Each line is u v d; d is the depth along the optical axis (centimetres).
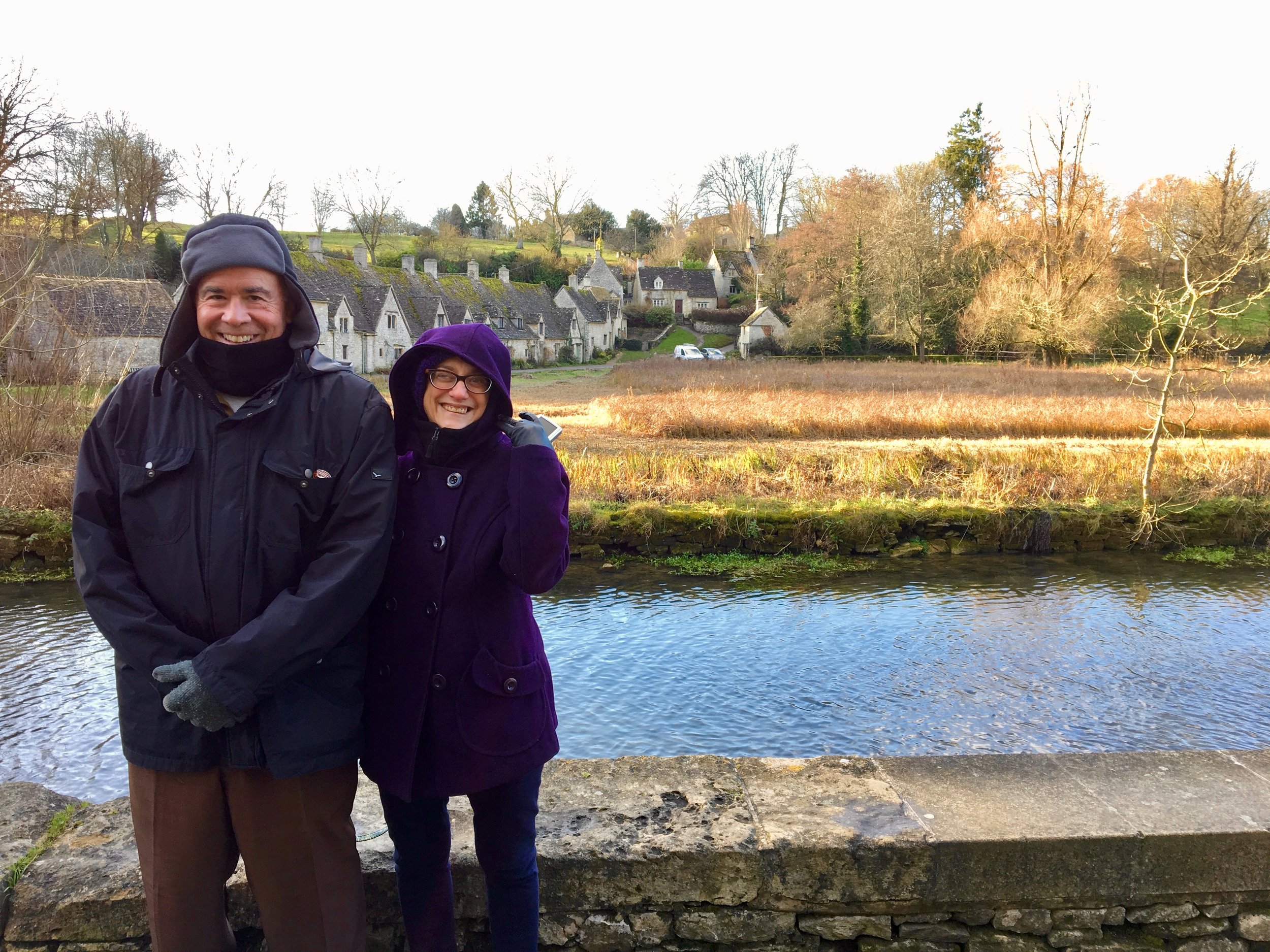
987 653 759
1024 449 1409
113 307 3006
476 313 5994
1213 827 247
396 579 203
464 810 270
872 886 242
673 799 270
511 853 209
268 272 191
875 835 245
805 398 2067
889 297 4747
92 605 180
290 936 197
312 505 188
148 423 190
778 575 1041
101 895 227
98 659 744
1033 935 246
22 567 1027
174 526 184
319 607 178
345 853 201
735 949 245
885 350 5444
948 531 1152
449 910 217
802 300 5884
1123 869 244
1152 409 1831
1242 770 284
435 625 200
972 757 296
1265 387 2514
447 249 7856
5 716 628
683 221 9688
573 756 570
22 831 257
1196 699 659
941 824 251
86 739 595
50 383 1413
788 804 265
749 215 9212
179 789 187
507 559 199
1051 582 1003
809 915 245
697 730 608
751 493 1283
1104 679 700
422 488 206
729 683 691
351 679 198
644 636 808
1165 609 895
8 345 1370
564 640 797
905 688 680
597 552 1112
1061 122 3759
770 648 771
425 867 212
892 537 1138
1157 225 3747
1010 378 2933
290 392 193
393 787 199
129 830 257
